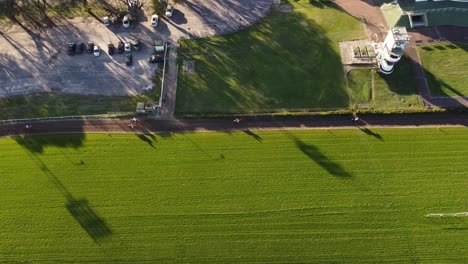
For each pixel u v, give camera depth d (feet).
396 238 203.31
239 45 251.80
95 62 251.39
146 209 213.87
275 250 204.74
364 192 211.41
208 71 244.63
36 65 252.21
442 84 230.89
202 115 231.09
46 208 215.92
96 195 217.56
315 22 255.50
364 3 259.60
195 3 267.18
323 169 216.74
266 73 241.96
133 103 238.27
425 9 243.60
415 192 209.87
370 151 219.00
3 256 208.23
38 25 266.36
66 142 228.63
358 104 229.86
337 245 203.92
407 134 221.46
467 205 206.08
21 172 222.89
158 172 220.64
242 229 208.85
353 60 240.12
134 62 249.75
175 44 254.27
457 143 217.77
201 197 215.10
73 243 209.36
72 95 242.17
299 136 224.74
